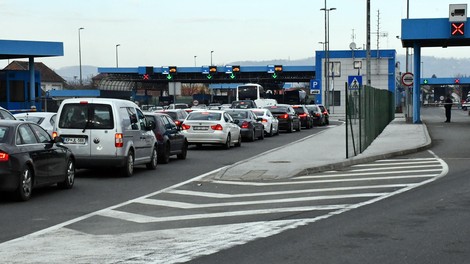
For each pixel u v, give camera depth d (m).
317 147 25.11
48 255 7.82
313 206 11.58
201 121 26.16
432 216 10.37
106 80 81.56
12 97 49.44
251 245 8.32
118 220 10.34
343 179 15.95
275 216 10.57
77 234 9.17
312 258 7.58
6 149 11.82
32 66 49.06
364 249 8.04
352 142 21.62
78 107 16.31
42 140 13.34
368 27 32.91
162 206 11.85
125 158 16.41
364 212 10.81
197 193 13.71
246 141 31.66
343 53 77.06
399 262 7.37
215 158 22.59
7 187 11.80
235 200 12.60
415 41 38.97
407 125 39.62
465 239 8.61
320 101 77.25
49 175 13.24
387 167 18.66
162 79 80.88
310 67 76.81
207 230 9.42
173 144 21.08
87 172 17.83
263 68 74.62
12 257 7.72
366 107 24.02
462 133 32.94
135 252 7.96
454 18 35.41
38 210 11.33
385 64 75.69
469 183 14.55
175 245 8.37
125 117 16.78
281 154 22.20
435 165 18.81
